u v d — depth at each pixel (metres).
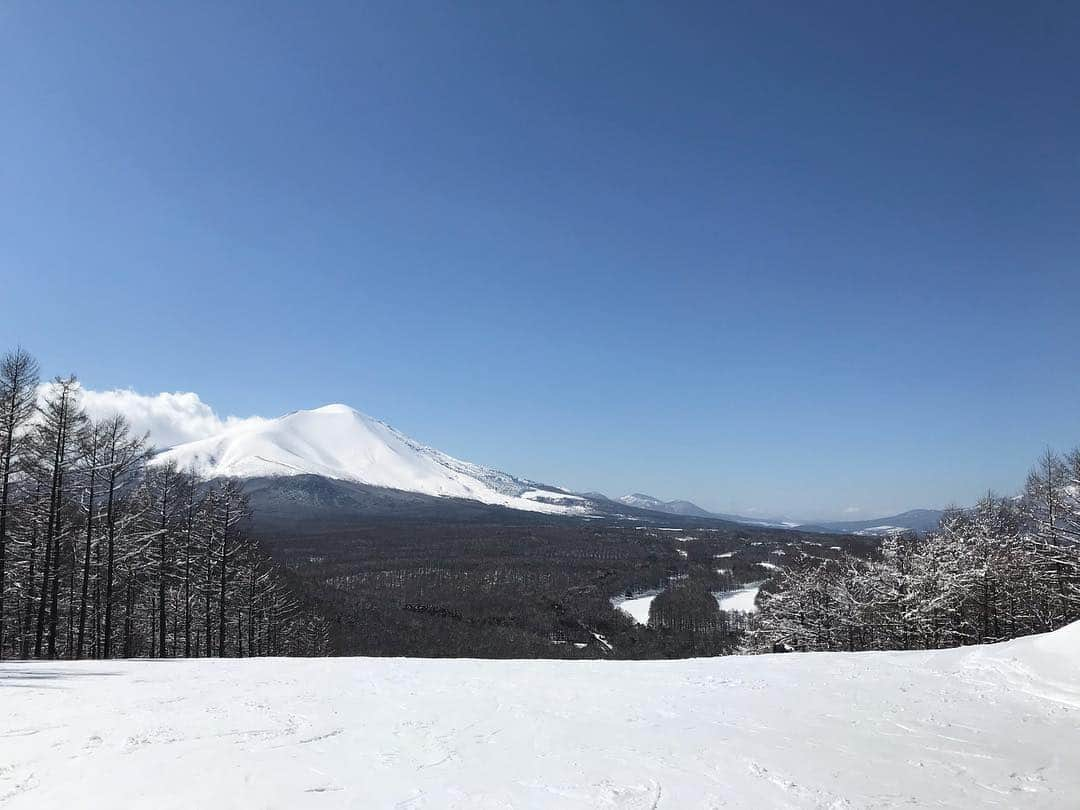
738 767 8.84
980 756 9.51
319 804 6.93
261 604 47.25
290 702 12.74
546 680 16.48
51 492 27.55
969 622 39.72
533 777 8.20
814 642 49.06
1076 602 33.56
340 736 9.99
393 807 6.95
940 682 15.62
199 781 7.49
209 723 10.55
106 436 29.98
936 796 7.81
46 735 9.41
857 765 9.01
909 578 41.22
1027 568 36.34
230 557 39.06
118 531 31.33
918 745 10.09
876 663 18.94
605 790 7.76
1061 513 36.50
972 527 43.47
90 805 6.61
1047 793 7.95
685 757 9.30
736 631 103.81
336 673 17.75
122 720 10.56
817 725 11.39
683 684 15.84
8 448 25.75
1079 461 35.31
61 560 30.31
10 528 28.19
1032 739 10.45
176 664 20.72
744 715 12.23
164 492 34.59
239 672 17.84
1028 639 17.89
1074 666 14.68
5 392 25.81
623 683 16.02
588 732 10.74
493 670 18.67
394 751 9.23
